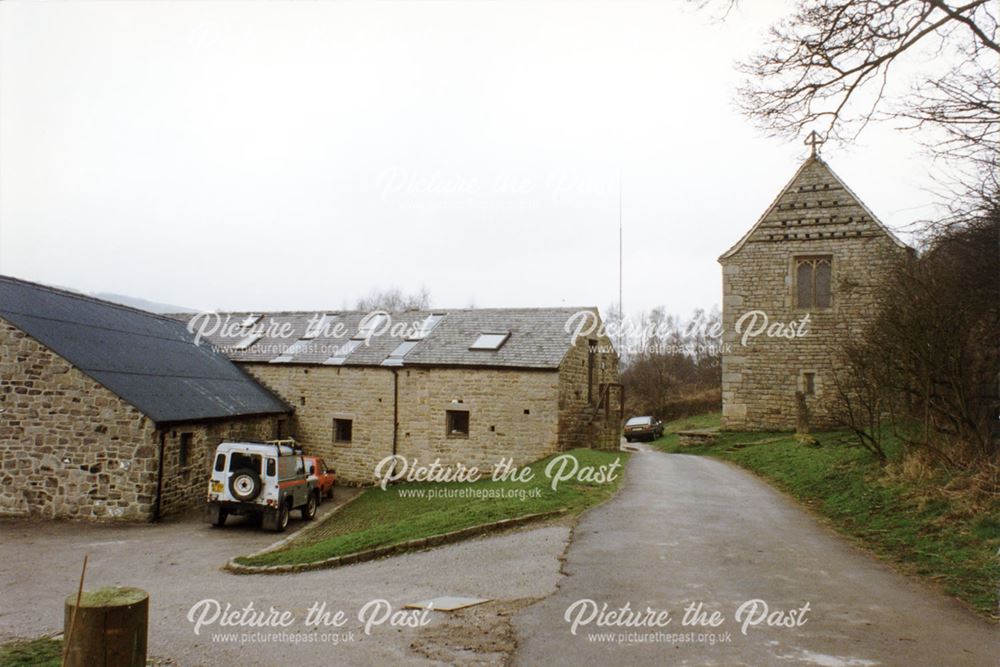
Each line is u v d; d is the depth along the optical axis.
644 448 28.81
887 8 7.73
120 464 16.28
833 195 23.30
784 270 23.75
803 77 8.51
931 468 10.93
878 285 14.13
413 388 23.19
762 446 20.61
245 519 17.08
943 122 8.30
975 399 10.60
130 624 3.87
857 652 5.61
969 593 6.98
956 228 9.77
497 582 8.12
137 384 17.69
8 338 16.81
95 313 20.77
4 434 16.64
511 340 23.23
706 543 9.66
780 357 23.64
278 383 25.53
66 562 11.79
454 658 5.73
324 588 8.49
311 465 19.25
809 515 11.69
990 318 10.30
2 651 6.55
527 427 21.33
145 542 13.84
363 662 5.77
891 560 8.52
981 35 7.73
